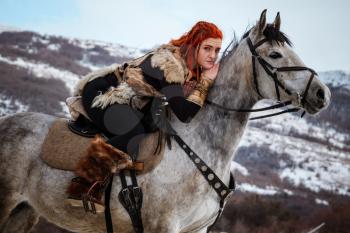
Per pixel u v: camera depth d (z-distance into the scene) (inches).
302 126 2674.7
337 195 1267.2
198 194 130.2
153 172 131.3
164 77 128.8
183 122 131.0
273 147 1998.0
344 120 2815.0
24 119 152.1
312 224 785.6
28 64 2333.9
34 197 145.6
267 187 1243.2
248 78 132.0
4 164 146.3
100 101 135.0
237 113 133.7
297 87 123.4
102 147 130.8
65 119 152.1
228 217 721.0
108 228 136.0
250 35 133.6
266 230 690.8
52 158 140.6
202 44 136.7
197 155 131.3
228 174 137.9
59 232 436.8
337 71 3356.3
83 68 2704.2
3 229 151.6
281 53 127.2
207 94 136.7
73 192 134.2
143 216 132.6
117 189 134.2
